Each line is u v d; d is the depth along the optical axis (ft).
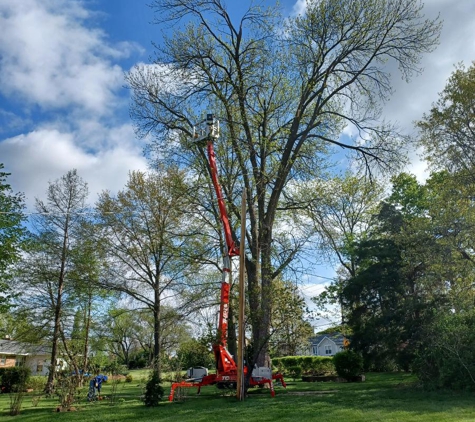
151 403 45.11
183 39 64.90
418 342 69.92
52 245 89.15
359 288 85.46
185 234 79.46
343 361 74.84
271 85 66.08
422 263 80.94
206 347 52.49
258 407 38.63
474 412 30.86
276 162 64.59
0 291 82.94
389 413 31.99
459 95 67.46
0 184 82.43
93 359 92.99
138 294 93.56
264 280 56.95
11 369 93.04
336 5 64.18
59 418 39.55
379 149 66.80
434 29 65.05
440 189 74.28
